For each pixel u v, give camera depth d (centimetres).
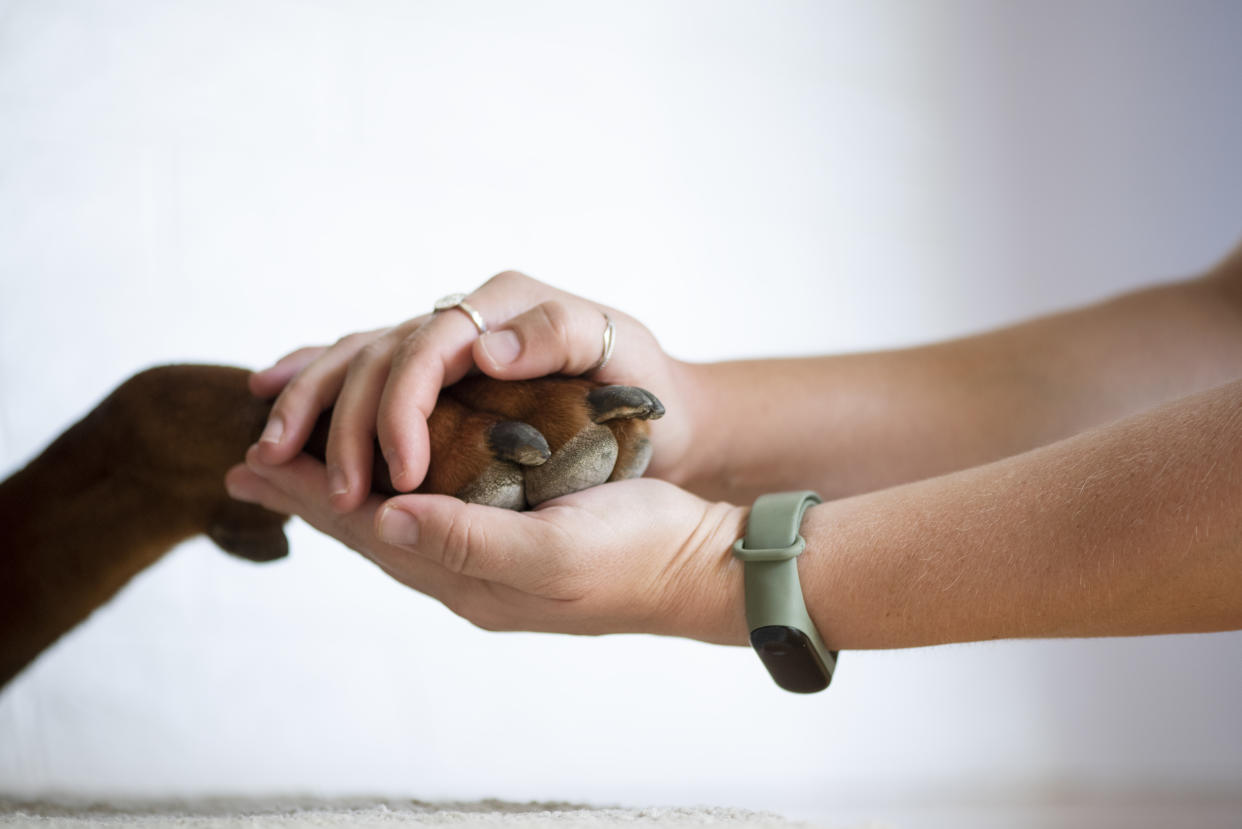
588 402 66
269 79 143
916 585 65
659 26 165
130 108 136
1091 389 85
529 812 61
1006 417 85
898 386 84
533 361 67
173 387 75
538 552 65
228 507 76
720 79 169
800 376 84
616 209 162
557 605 67
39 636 75
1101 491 63
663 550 67
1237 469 60
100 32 135
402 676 138
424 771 136
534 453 64
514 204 156
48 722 122
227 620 132
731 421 82
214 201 139
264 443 69
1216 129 197
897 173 180
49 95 133
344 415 68
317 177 144
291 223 143
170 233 137
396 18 150
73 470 75
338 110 146
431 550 65
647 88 164
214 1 140
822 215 175
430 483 66
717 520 68
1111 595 62
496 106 155
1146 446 63
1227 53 198
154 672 128
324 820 58
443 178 152
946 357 86
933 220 182
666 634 69
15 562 74
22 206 130
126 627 127
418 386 66
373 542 69
